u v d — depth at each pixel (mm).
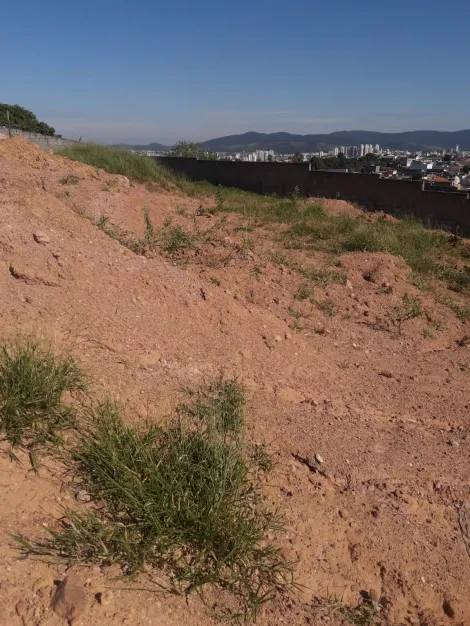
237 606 2514
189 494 2855
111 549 2545
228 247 7867
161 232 8492
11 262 4242
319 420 3986
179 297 4773
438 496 3506
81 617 2215
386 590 2881
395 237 10281
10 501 2588
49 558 2408
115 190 10070
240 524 2760
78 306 4184
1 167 8266
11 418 2971
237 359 4418
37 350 3463
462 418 4430
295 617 2562
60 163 10250
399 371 5203
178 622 2363
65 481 2824
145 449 3008
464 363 5617
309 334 5664
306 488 3309
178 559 2604
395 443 3887
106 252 4961
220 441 3133
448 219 13438
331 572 2863
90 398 3385
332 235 10211
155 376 3877
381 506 3322
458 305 7562
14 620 2143
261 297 6395
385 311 6793
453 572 3027
